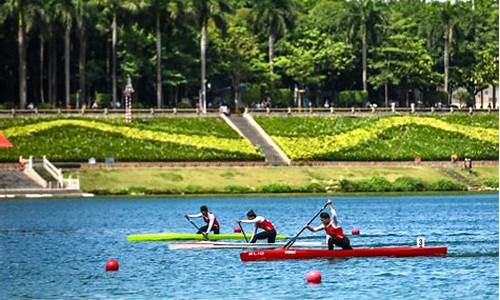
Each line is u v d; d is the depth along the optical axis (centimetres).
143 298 13450
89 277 15062
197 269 15662
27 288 14250
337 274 15038
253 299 13262
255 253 16450
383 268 15562
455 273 15112
